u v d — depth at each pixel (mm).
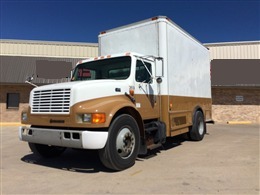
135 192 4477
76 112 5328
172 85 7891
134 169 5891
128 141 5918
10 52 24891
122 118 5754
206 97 10922
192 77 9477
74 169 6012
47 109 5793
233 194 4355
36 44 25078
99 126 5195
